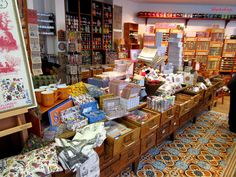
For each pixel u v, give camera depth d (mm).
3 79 982
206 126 3131
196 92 2844
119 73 2285
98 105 1646
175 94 2758
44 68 3588
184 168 2037
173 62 3197
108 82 2076
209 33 5496
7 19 980
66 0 4008
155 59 2637
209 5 5680
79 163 1082
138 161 1902
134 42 5934
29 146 1151
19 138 1242
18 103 1037
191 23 5902
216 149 2436
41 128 1250
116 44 5387
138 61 2715
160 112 2006
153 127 1892
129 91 1768
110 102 1674
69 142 1191
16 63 1022
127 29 5723
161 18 6012
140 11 6133
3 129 1041
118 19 5523
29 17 3035
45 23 3723
